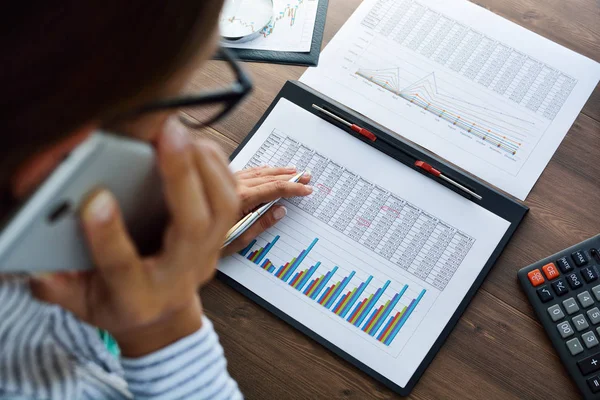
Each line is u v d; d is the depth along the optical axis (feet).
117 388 1.43
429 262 2.20
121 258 1.05
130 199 1.06
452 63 2.55
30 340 1.26
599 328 2.05
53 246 0.98
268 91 2.49
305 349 2.11
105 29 0.67
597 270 2.12
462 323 2.13
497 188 2.33
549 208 2.30
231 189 1.20
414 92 2.49
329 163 2.35
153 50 0.72
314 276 2.19
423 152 2.36
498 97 2.49
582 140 2.42
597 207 2.31
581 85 2.52
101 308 1.20
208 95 1.03
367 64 2.54
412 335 2.11
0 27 0.64
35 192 0.87
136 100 0.78
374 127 2.39
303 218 2.27
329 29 2.61
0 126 0.69
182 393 1.38
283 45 2.57
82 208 0.96
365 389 2.06
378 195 2.29
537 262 2.17
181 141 1.03
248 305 2.16
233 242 2.18
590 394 2.00
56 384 1.24
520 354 2.09
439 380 2.06
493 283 2.18
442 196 2.29
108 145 0.92
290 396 2.06
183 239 1.14
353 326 2.12
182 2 0.72
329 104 2.44
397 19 2.64
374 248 2.23
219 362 1.44
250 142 2.39
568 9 2.67
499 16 2.65
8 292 1.21
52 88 0.68
